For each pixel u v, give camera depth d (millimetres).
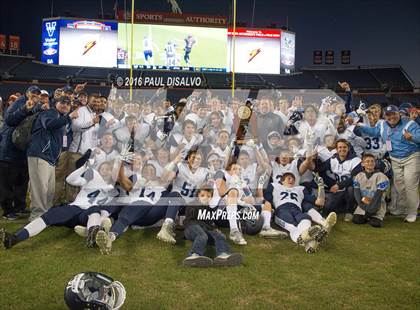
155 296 3906
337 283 4273
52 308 3633
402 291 4090
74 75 30578
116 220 5750
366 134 7922
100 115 7051
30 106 6301
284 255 5180
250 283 4242
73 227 5613
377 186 6754
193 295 3945
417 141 6941
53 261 4789
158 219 5883
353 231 6430
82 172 5766
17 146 6406
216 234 5113
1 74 28328
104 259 4902
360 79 32625
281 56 30547
